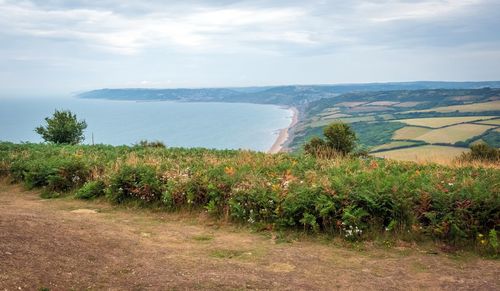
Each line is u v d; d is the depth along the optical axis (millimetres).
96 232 7570
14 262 5238
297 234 8188
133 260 6262
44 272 5176
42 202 11219
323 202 8383
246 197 9250
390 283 5828
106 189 11109
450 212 7664
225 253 7078
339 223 7977
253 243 7754
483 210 7613
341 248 7477
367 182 9344
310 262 6699
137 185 10750
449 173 11086
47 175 12727
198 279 5590
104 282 5270
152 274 5699
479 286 5688
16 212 8688
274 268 6352
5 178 13797
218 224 9031
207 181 10227
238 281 5617
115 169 12047
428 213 7730
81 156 14523
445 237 7543
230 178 10172
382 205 8102
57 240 6414
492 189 8242
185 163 13273
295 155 16672
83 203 11039
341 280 5922
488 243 7176
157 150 18312
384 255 7082
